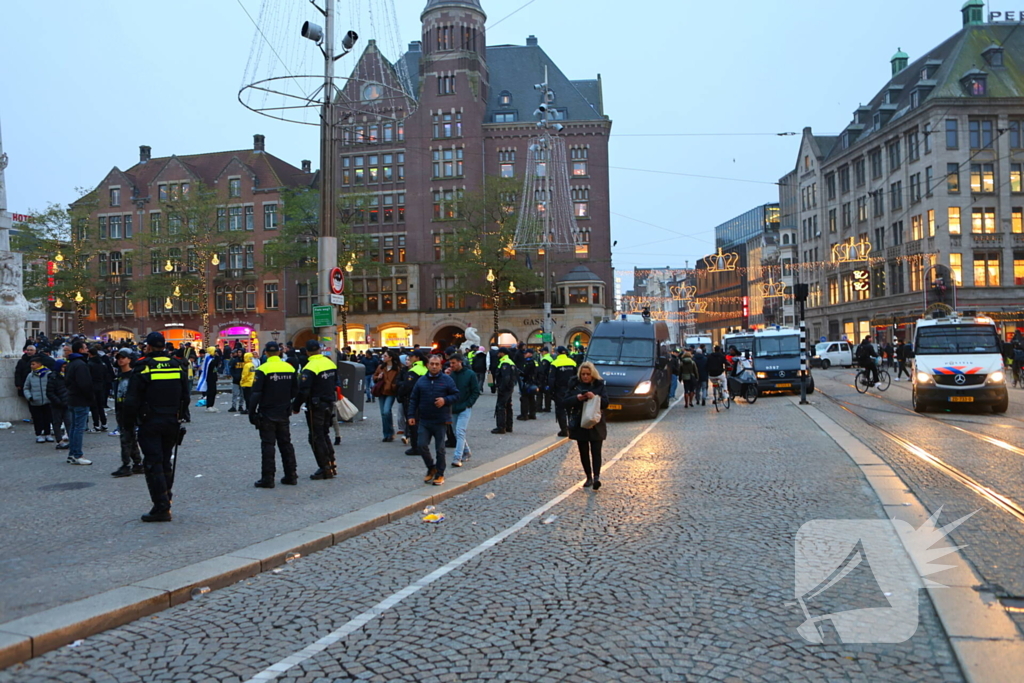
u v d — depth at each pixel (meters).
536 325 58.81
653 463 11.73
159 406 7.61
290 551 6.62
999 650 4.27
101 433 15.46
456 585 5.81
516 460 11.96
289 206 50.72
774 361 26.44
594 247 60.88
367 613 5.21
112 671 4.32
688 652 4.42
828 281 70.31
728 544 6.73
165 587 5.49
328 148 16.75
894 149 59.00
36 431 13.88
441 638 4.71
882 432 14.46
